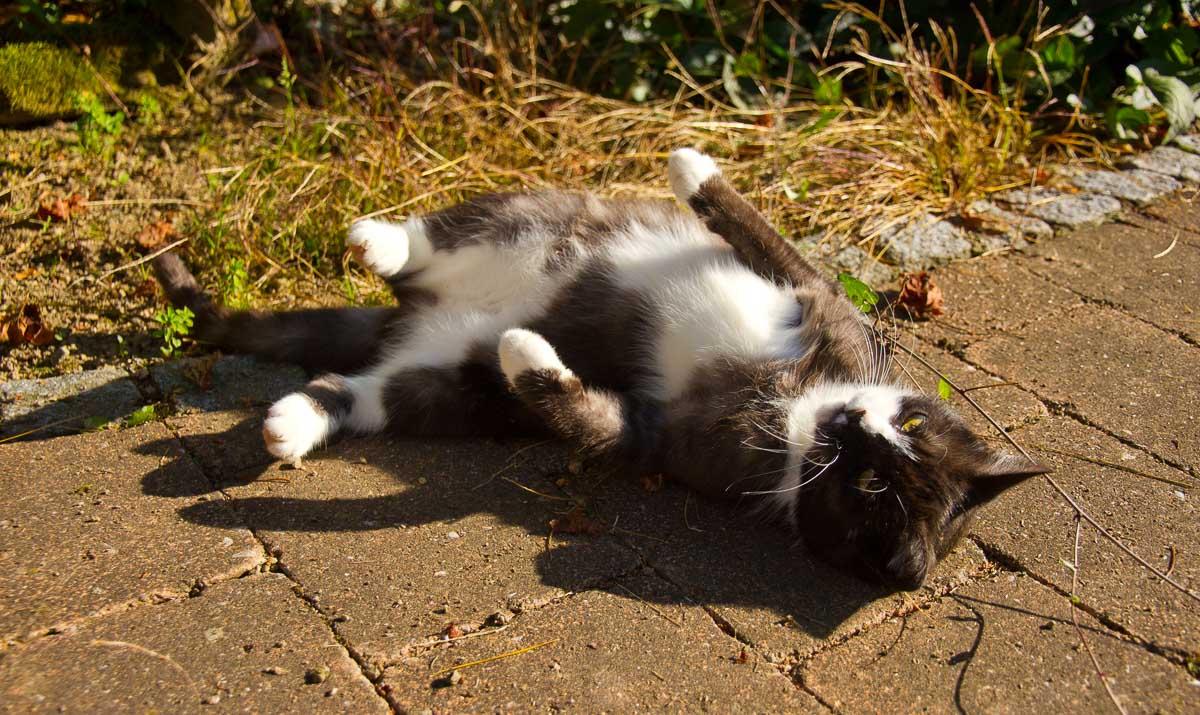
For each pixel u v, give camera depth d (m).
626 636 0.87
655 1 1.62
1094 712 0.83
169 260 1.18
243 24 1.58
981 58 1.58
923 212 1.39
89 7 1.52
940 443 0.96
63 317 1.17
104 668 0.83
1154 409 1.09
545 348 1.00
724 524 0.98
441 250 1.13
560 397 0.99
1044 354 1.17
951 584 0.93
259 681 0.82
